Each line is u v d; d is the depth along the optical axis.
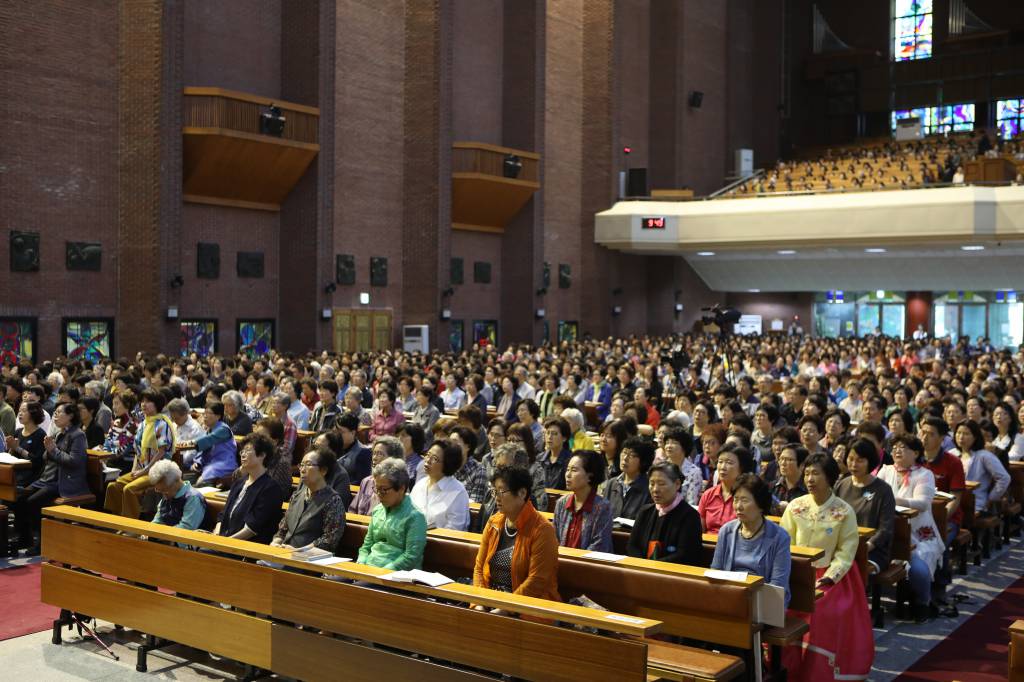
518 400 16.89
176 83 23.53
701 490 8.87
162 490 8.24
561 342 34.94
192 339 25.59
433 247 30.81
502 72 35.34
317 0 27.17
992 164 34.88
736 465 7.65
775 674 6.70
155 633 7.29
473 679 5.67
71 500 10.93
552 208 38.31
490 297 35.47
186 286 25.44
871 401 11.62
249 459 7.91
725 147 47.88
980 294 43.06
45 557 8.13
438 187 30.72
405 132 31.02
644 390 14.12
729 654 6.14
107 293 23.14
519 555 6.20
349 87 29.03
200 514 8.41
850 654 6.89
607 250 40.28
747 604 5.74
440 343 31.08
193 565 7.12
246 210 27.00
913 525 8.86
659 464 6.65
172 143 23.50
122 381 15.10
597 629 5.36
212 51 25.95
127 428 12.23
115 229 23.25
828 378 17.97
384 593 6.11
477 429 10.85
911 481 9.02
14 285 21.39
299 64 27.50
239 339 26.86
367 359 23.02
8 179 21.23
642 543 6.76
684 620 5.96
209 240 26.05
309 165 27.39
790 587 6.58
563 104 38.78
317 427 13.84
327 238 27.77
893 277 40.72
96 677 7.08
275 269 27.86
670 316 43.50
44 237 21.89
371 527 7.05
